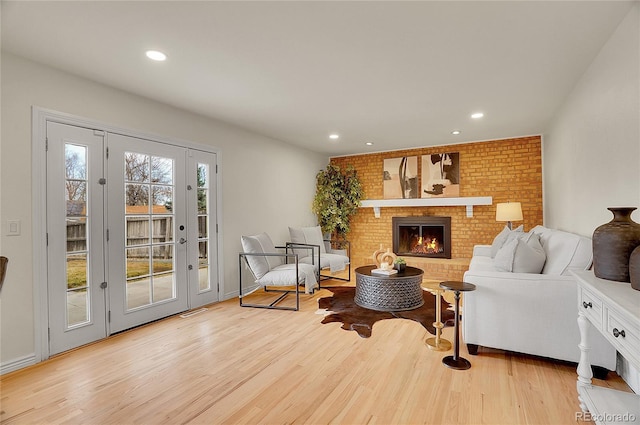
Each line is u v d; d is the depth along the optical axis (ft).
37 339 8.11
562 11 6.28
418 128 15.03
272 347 8.87
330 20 6.53
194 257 12.53
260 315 11.66
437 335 8.82
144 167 10.84
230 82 9.62
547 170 15.21
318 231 18.03
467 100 11.30
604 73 7.70
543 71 9.01
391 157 20.13
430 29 6.88
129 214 10.37
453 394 6.51
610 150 7.50
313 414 5.92
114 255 9.93
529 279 7.66
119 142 10.07
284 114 12.76
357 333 9.84
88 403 6.33
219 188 13.62
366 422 5.67
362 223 21.26
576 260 7.77
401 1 5.93
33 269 8.10
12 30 6.77
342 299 13.67
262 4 5.98
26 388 6.88
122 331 10.09
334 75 9.20
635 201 6.36
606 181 7.80
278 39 7.25
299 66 8.61
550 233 9.95
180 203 12.01
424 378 7.15
